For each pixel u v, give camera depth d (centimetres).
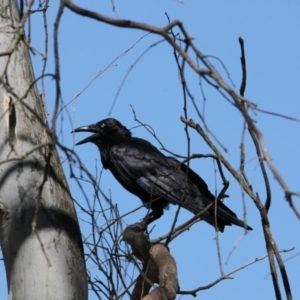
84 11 700
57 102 673
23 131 979
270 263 1056
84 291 952
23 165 961
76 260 949
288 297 1042
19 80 1011
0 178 962
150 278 1113
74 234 962
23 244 930
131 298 1129
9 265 939
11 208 948
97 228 1062
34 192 953
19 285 923
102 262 1073
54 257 930
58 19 682
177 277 1059
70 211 971
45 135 984
